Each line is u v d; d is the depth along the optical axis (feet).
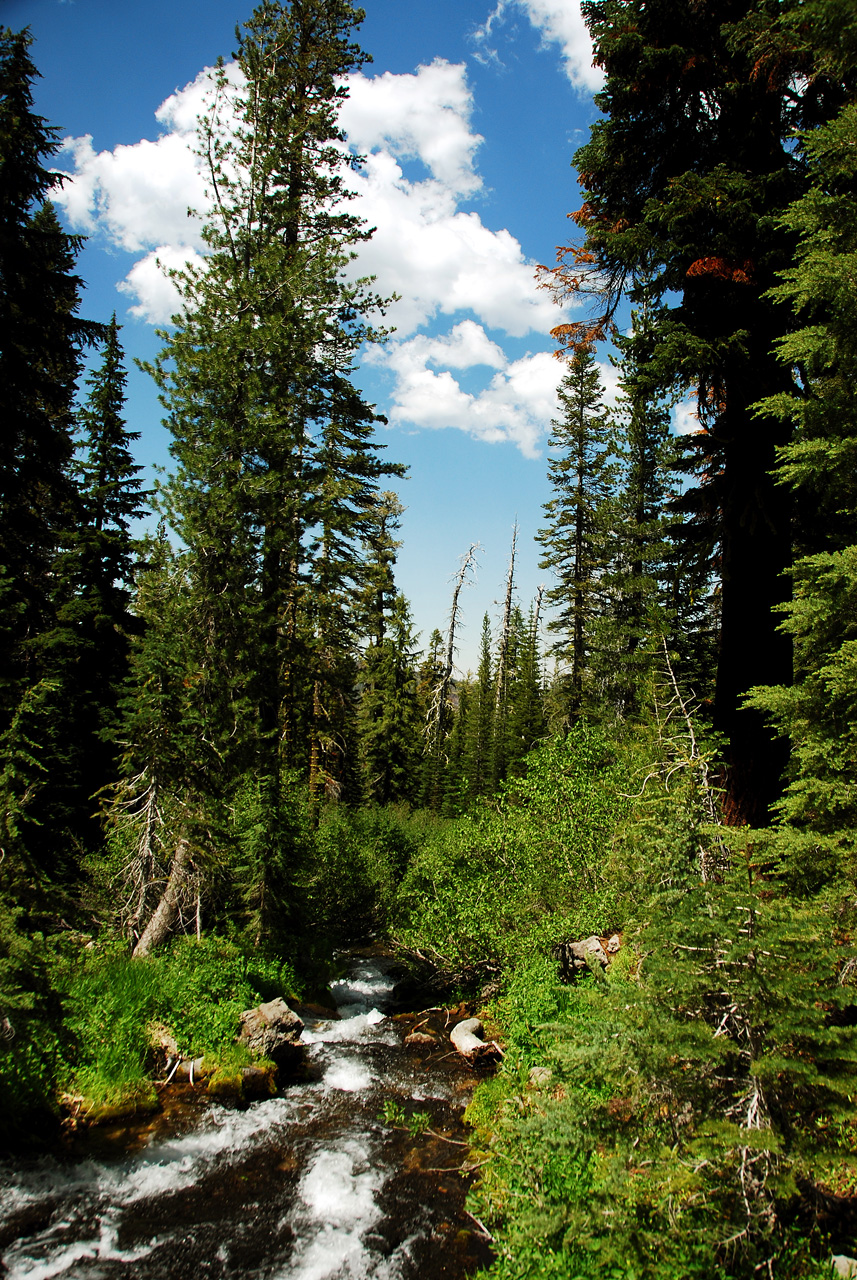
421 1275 20.49
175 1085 31.60
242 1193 24.57
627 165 38.32
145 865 41.63
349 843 66.28
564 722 94.99
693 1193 15.28
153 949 40.73
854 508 27.48
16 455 49.37
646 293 37.37
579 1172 19.81
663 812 20.57
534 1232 17.71
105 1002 33.65
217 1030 34.88
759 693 28.19
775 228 30.01
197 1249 21.61
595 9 36.24
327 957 54.54
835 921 19.01
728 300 33.35
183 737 42.57
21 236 48.37
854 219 24.18
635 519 80.74
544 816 45.47
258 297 50.57
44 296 49.88
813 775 26.07
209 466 46.85
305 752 84.69
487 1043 36.37
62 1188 24.30
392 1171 25.99
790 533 34.96
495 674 186.09
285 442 50.14
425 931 45.01
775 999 15.57
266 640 50.39
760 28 28.14
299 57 61.21
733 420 35.09
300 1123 29.60
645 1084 16.63
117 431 69.97
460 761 169.17
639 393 37.55
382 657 114.32
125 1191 24.41
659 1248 15.25
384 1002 47.50
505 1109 27.40
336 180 63.31
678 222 32.58
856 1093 14.42
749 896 16.05
